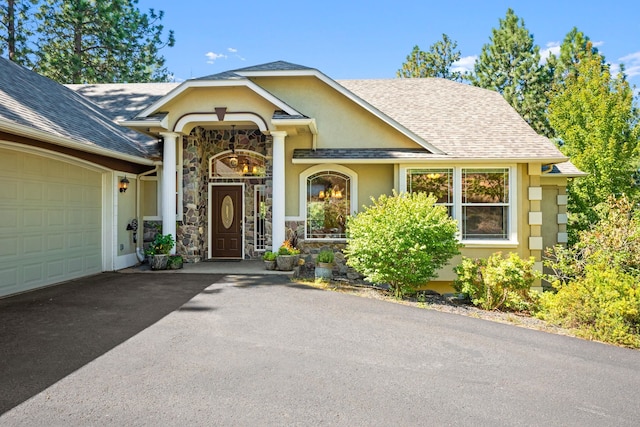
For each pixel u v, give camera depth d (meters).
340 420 3.48
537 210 11.20
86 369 4.40
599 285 6.88
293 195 11.84
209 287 8.61
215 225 13.36
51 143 8.45
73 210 9.70
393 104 14.16
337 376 4.38
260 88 10.63
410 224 8.74
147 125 10.63
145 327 5.88
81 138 8.98
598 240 9.37
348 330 5.98
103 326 5.90
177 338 5.44
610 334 6.09
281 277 9.81
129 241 11.65
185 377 4.25
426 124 12.77
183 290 8.30
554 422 3.59
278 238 10.93
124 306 7.02
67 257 9.45
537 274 8.69
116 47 23.31
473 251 11.24
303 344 5.34
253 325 6.07
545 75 24.30
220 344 5.24
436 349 5.32
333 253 11.18
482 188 11.37
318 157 11.29
